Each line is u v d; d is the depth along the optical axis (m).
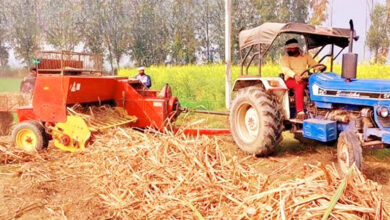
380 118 4.34
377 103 4.37
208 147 4.26
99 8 55.16
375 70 16.94
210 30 59.25
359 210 2.50
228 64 9.68
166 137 4.60
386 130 4.31
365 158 5.44
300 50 6.02
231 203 3.16
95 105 6.52
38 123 5.77
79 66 6.67
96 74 7.05
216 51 59.03
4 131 7.82
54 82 5.63
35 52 6.05
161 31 57.59
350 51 4.68
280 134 5.59
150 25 57.53
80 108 5.93
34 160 5.30
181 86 15.47
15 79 20.23
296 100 5.56
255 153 5.69
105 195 3.79
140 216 3.23
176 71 18.84
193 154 4.03
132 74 20.62
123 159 4.43
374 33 33.91
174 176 3.79
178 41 55.81
